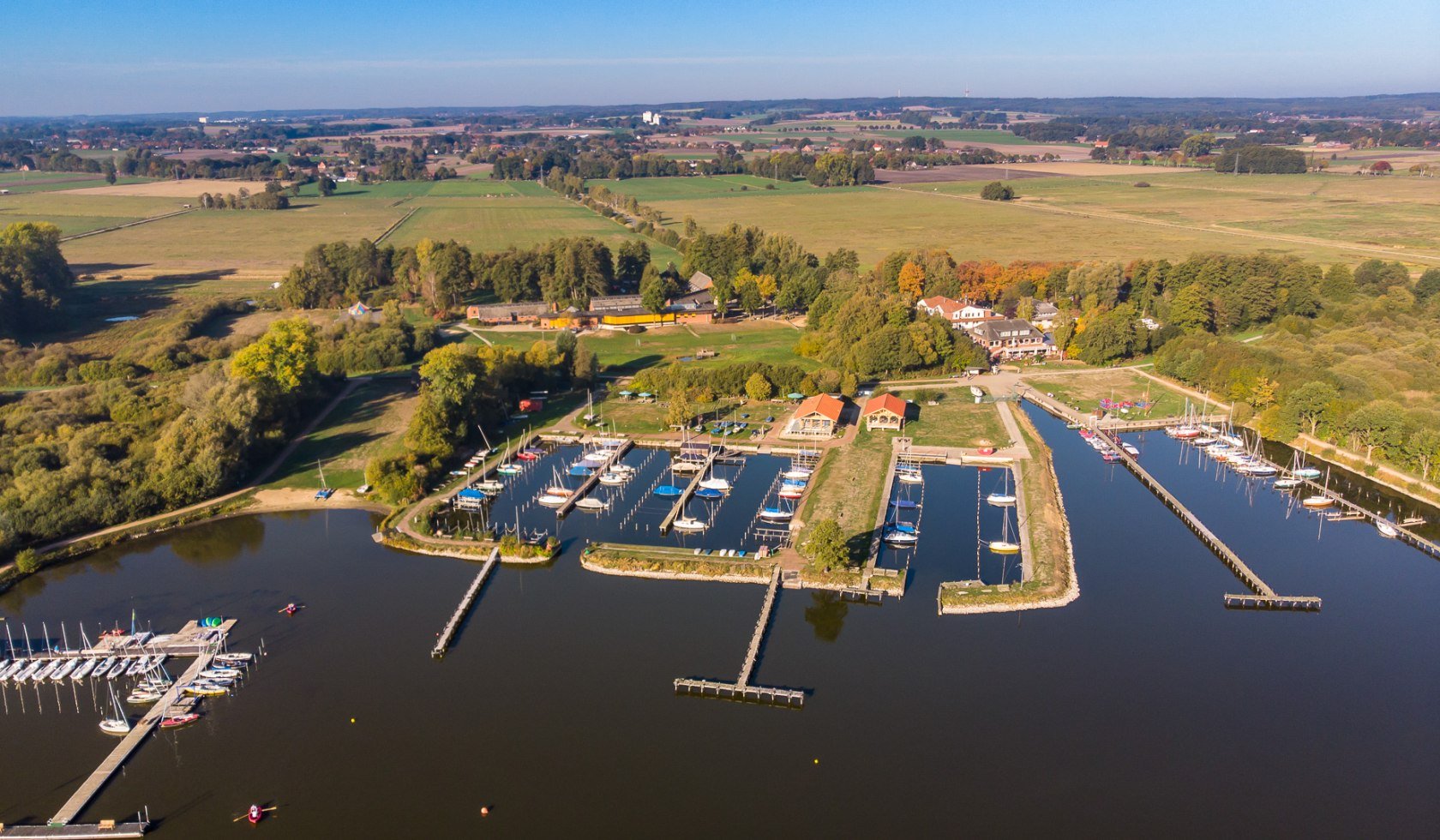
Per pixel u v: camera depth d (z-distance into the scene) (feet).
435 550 450.71
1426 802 283.59
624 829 275.39
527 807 284.61
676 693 340.18
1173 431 599.98
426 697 338.75
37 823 282.15
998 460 551.59
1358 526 471.21
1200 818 278.46
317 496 511.81
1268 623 381.60
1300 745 308.81
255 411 555.69
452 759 306.55
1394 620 383.45
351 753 310.24
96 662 364.58
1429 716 322.96
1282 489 517.96
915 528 462.60
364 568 436.35
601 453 567.18
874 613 390.42
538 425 625.82
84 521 466.70
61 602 407.23
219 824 281.74
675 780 295.89
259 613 396.98
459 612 390.01
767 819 278.87
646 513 491.72
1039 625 380.17
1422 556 438.81
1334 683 341.00
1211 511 489.26
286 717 329.11
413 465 521.24
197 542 466.29
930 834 272.10
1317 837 270.46
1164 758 303.48
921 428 608.19
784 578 415.64
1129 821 277.23
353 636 378.73
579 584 419.74
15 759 310.24
